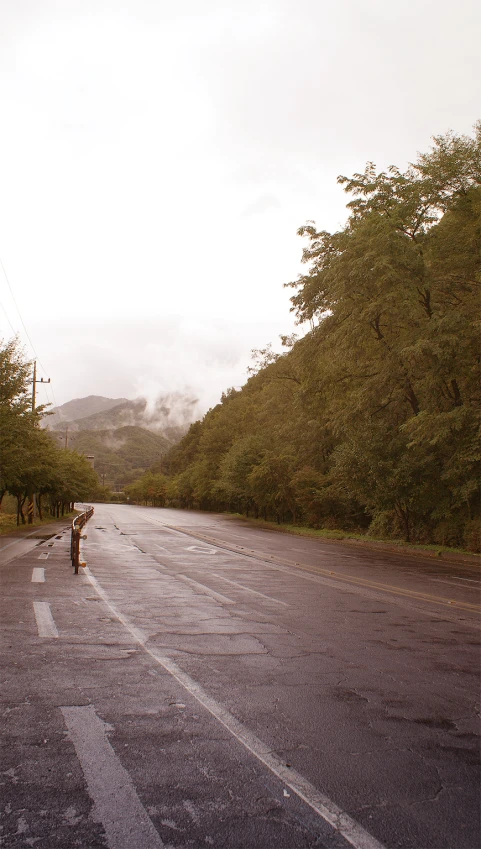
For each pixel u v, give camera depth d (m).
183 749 4.45
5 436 25.95
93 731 4.76
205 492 91.69
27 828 3.35
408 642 8.30
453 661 7.33
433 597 12.52
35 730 4.75
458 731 5.00
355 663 7.09
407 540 29.28
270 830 3.39
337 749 4.55
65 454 59.31
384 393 28.53
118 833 3.32
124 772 4.05
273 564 18.58
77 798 3.69
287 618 9.74
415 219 27.39
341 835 3.36
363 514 40.78
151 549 23.05
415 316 24.95
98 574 14.84
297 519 51.69
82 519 23.06
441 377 25.11
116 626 8.73
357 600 11.82
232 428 92.38
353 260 25.92
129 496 186.25
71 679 6.11
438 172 25.75
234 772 4.09
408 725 5.11
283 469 49.44
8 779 3.91
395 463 28.02
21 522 40.06
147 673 6.39
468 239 24.91
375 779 4.06
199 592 12.30
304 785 3.94
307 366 33.81
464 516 27.12
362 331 27.31
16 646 7.38
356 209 29.56
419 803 3.75
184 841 3.26
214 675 6.40
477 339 24.50
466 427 24.09
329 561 20.41
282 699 5.69
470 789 3.95
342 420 30.64
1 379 26.48
